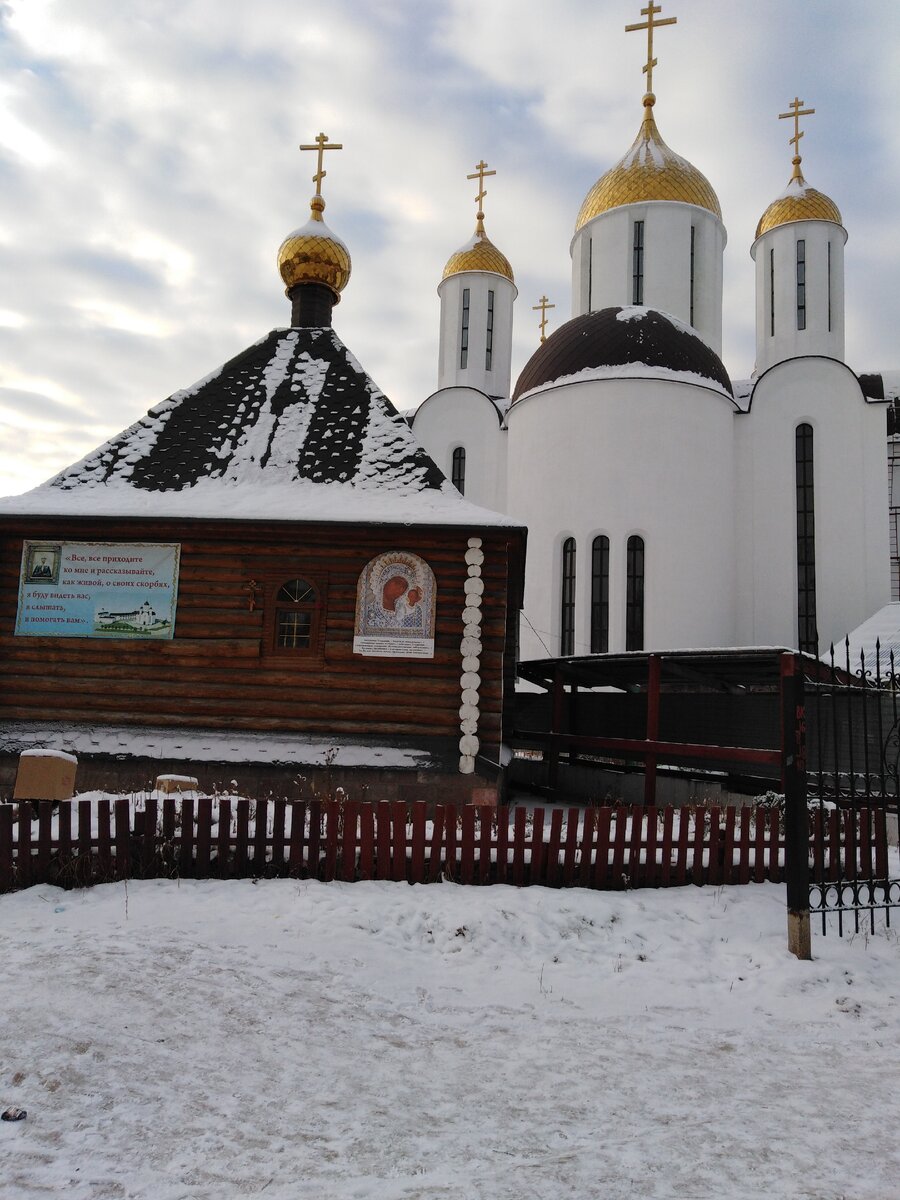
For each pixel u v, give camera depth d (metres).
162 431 14.30
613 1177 3.71
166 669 12.37
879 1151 4.04
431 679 12.09
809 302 30.89
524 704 20.41
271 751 11.94
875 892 8.39
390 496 13.08
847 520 25.48
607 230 30.80
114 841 7.86
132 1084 4.34
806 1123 4.29
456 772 11.71
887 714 11.90
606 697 16.77
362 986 5.89
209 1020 5.12
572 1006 5.85
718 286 31.33
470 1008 5.73
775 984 6.29
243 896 7.45
